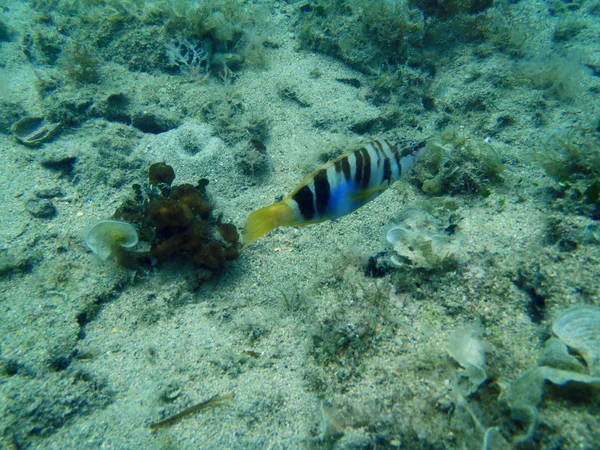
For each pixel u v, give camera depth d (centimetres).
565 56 66
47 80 65
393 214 49
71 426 32
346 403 32
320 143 58
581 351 28
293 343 37
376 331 35
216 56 69
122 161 55
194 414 33
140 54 69
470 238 40
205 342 38
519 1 85
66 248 45
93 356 37
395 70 69
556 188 44
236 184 55
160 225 41
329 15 71
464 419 28
